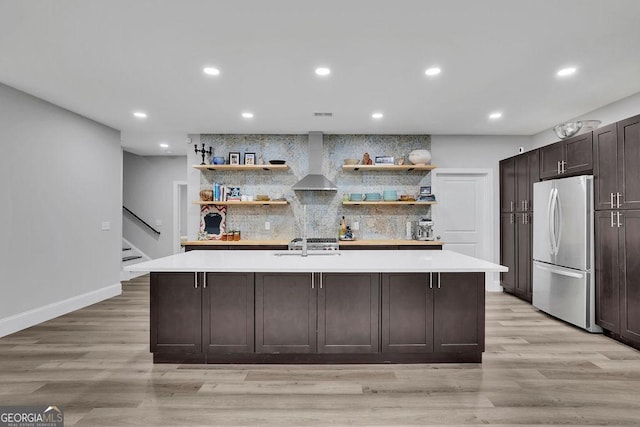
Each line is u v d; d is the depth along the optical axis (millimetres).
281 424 2039
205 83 3508
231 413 2152
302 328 2836
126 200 7637
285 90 3699
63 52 2844
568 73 3271
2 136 3553
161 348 2840
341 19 2371
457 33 2553
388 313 2836
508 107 4277
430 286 2840
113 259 5301
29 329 3744
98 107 4289
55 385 2498
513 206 5188
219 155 5633
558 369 2773
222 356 2885
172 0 2146
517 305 4781
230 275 2836
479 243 5754
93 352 3113
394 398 2332
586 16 2326
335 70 3203
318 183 5031
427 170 5637
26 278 3822
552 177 4301
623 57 2947
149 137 5914
